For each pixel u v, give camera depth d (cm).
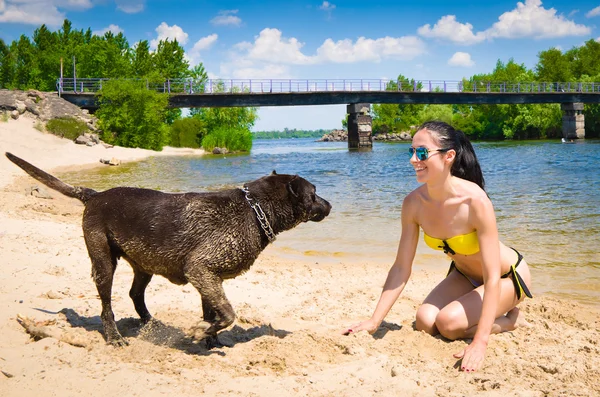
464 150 529
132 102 5953
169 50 9656
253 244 528
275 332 593
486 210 508
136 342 536
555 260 964
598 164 3403
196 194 528
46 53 9544
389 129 14438
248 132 6962
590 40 11762
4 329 546
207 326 501
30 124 5059
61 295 688
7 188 1930
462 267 579
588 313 669
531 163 3619
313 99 6638
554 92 7838
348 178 2825
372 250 1084
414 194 550
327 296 756
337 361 494
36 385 418
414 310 689
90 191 555
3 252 888
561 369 461
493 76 12075
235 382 433
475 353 485
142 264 533
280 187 543
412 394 414
